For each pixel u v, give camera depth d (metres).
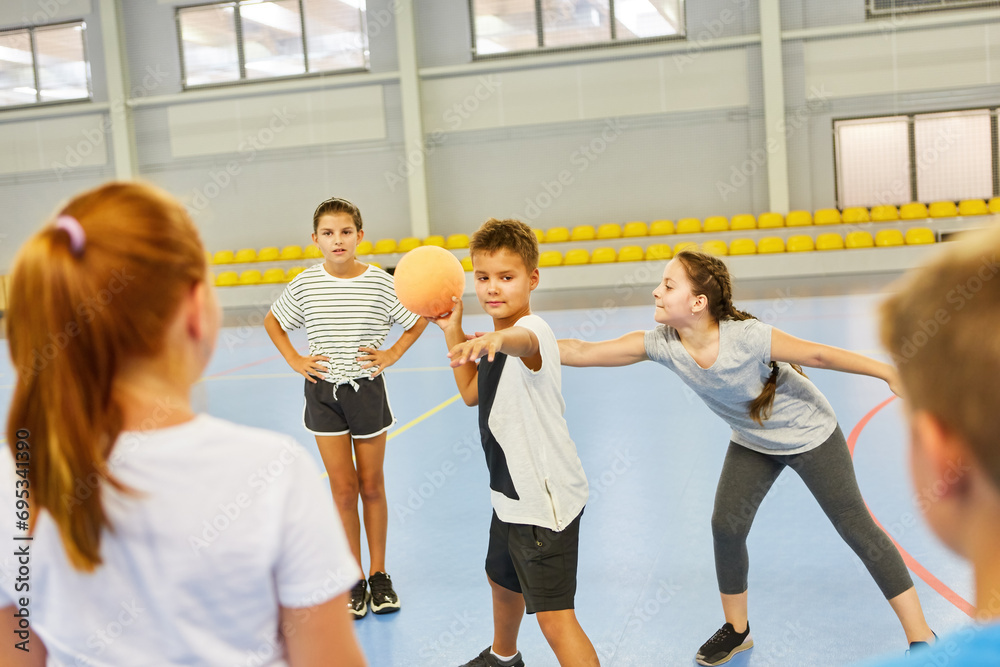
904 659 0.40
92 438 0.75
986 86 13.46
